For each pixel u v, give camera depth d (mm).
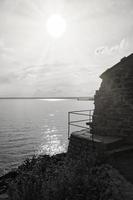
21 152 83062
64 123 169500
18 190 7309
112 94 12148
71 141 11922
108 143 9742
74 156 11312
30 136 115625
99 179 7059
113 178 7367
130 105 11070
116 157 9516
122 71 11867
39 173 8508
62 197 6434
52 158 12188
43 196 6742
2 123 166750
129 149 10094
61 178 6992
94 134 12094
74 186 6641
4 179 13258
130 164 8680
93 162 8500
